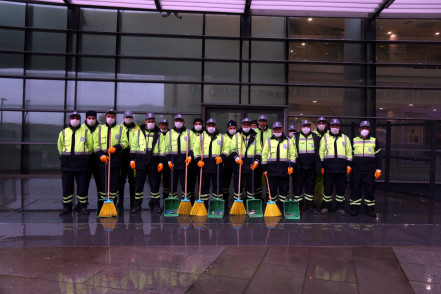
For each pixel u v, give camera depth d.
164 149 6.29
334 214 6.16
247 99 10.41
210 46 10.49
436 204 7.24
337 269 3.58
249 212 5.96
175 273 3.42
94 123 6.10
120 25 10.41
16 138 10.36
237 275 3.39
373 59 10.43
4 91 10.29
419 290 3.12
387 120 10.33
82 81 10.38
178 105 10.44
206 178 6.30
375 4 8.84
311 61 10.45
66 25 10.44
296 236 4.73
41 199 7.05
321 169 6.14
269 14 9.48
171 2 8.99
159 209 6.04
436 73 10.44
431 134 7.98
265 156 6.17
